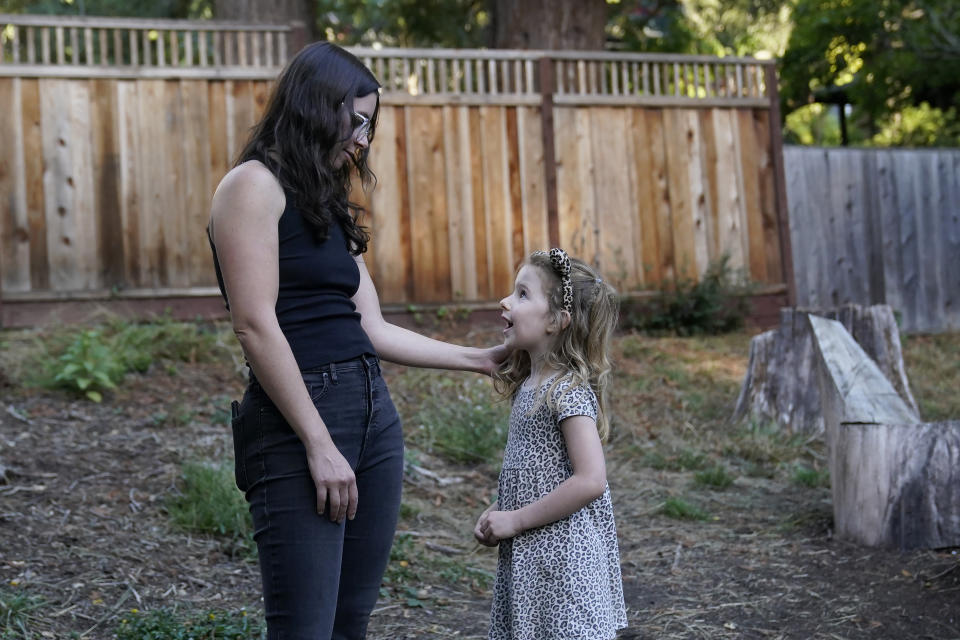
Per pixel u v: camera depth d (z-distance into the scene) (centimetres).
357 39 1371
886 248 1001
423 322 814
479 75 841
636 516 499
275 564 215
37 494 440
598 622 254
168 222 764
